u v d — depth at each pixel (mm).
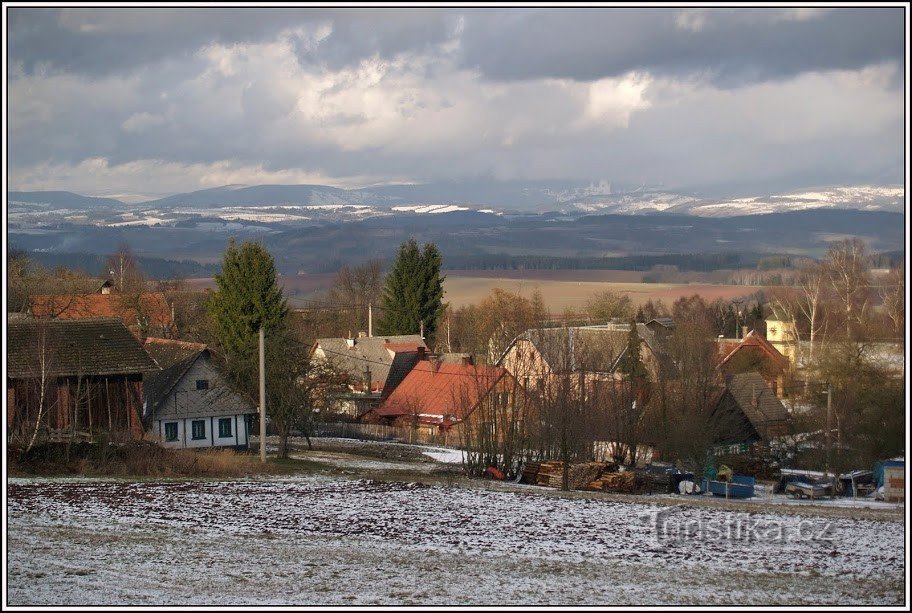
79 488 72562
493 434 96938
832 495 87438
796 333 165875
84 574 47719
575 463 91875
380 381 152500
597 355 114125
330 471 92562
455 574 50531
